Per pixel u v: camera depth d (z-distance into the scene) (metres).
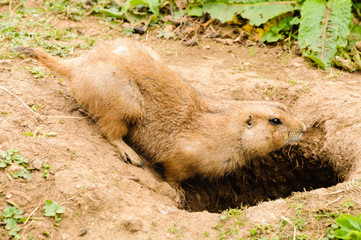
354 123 5.84
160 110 5.46
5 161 4.29
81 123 5.37
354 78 7.29
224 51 8.23
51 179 4.28
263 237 3.88
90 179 4.37
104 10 8.75
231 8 8.52
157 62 5.61
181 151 5.43
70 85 5.43
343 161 5.66
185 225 4.08
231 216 4.17
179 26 8.72
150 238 3.90
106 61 5.29
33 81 5.79
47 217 3.97
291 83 7.14
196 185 6.29
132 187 4.61
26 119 5.02
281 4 8.30
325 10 7.74
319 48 7.59
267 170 6.74
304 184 6.72
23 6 8.62
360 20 8.34
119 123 5.31
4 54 6.31
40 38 7.28
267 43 8.45
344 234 3.79
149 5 8.65
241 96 6.83
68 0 8.97
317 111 6.43
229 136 5.46
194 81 7.05
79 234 3.89
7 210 3.93
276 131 5.56
